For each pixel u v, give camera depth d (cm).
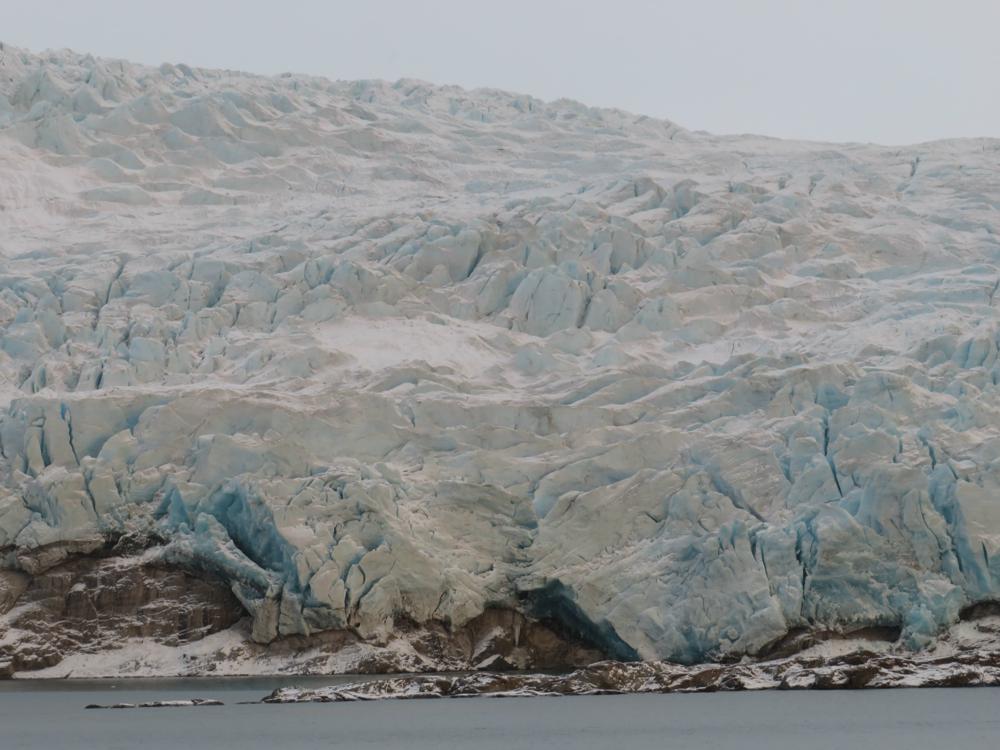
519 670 10331
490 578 10300
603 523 10431
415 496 10500
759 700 9281
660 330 12775
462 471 10781
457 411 11188
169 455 10769
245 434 10775
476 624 10375
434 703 9412
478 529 10456
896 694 9412
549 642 10462
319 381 11781
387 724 8425
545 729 8200
